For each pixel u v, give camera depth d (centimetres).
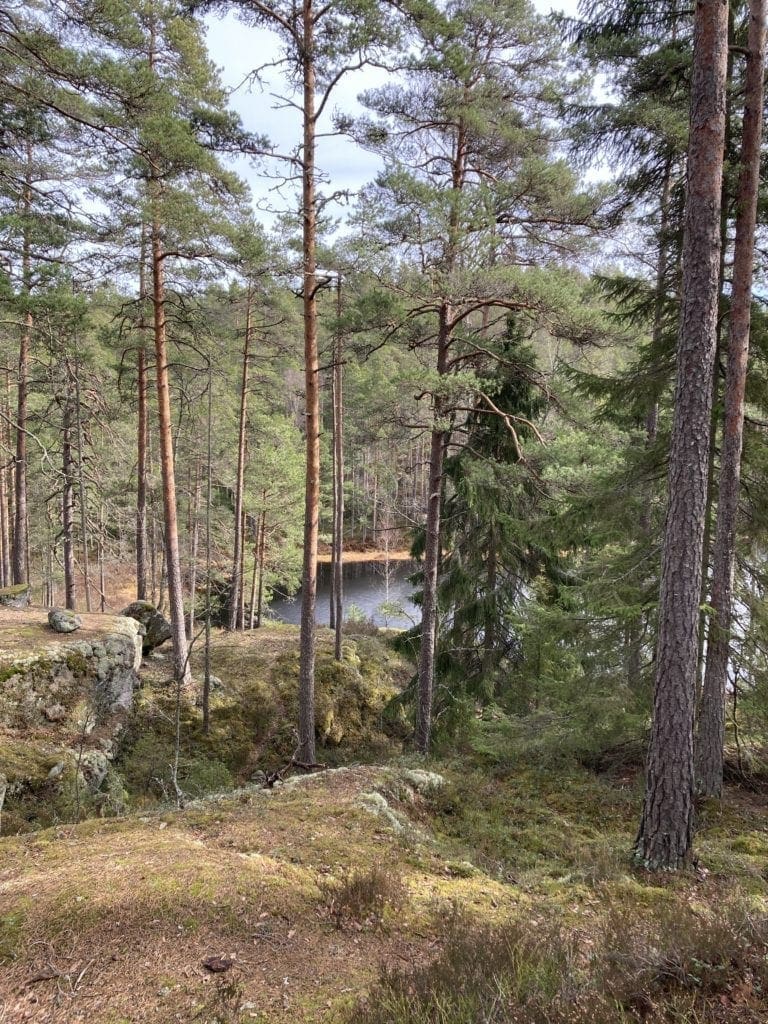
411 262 956
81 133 975
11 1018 356
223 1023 353
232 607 2409
